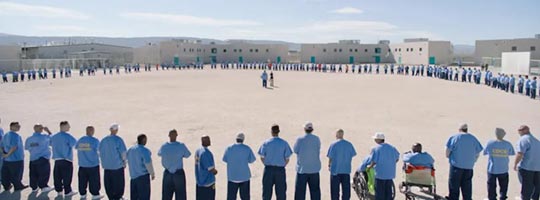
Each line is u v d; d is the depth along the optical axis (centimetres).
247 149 841
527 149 840
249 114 2186
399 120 1986
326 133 1675
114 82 4531
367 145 1454
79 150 902
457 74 4588
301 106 2502
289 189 1000
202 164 823
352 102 2689
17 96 3112
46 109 2400
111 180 884
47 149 961
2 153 945
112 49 10550
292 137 1612
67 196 940
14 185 962
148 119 2036
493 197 867
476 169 1155
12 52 6912
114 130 889
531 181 845
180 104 2609
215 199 932
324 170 1157
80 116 2139
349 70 7262
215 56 11312
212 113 2225
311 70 7406
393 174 823
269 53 11394
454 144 860
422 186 861
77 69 7581
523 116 2083
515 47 7994
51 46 9538
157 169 1166
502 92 3319
